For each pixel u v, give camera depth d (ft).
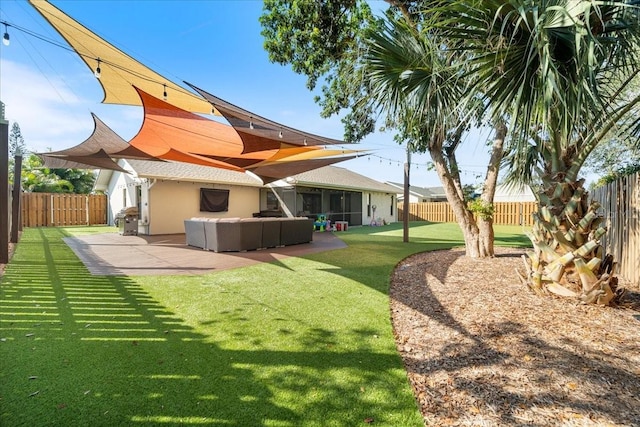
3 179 20.97
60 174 87.56
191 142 30.73
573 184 13.97
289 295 16.94
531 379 8.88
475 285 17.93
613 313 12.98
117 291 16.88
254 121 22.18
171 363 9.82
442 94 15.89
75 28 17.22
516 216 69.92
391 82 16.87
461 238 43.73
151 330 12.22
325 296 16.84
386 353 10.72
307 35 26.53
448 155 28.63
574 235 13.79
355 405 8.02
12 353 10.16
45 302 14.87
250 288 18.13
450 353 10.58
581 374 8.99
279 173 40.68
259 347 11.01
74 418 7.30
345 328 12.76
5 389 8.29
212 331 12.25
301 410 7.79
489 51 10.35
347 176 77.10
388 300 16.25
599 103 9.65
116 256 27.17
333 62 28.50
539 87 9.65
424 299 16.17
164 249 31.99
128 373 9.20
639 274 17.12
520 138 10.35
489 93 10.61
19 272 20.04
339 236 47.09
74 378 8.87
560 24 8.99
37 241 34.40
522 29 9.91
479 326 12.48
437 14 10.82
